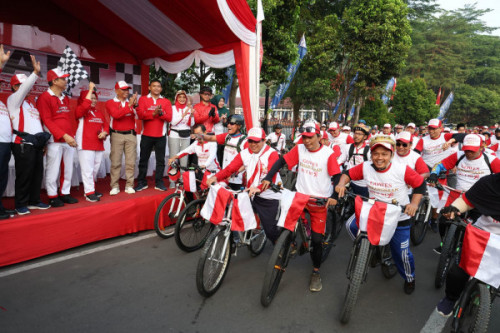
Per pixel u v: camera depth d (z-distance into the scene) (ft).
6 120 12.27
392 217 9.43
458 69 151.84
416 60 155.22
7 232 11.87
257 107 19.57
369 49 60.64
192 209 14.62
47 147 13.79
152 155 21.85
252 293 11.25
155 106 17.84
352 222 10.92
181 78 38.58
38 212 13.05
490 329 10.07
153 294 10.85
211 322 9.53
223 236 11.21
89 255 13.50
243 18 17.78
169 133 19.49
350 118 83.92
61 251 13.62
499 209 8.26
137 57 26.32
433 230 19.13
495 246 7.83
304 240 12.40
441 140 21.07
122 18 21.09
